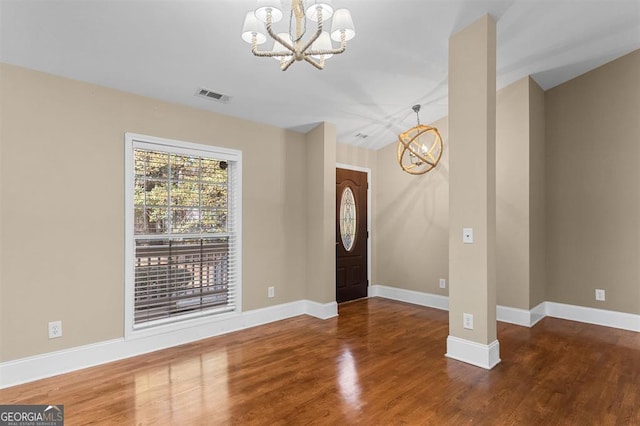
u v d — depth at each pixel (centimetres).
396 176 529
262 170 411
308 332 374
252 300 398
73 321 279
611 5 280
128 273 307
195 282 358
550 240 428
